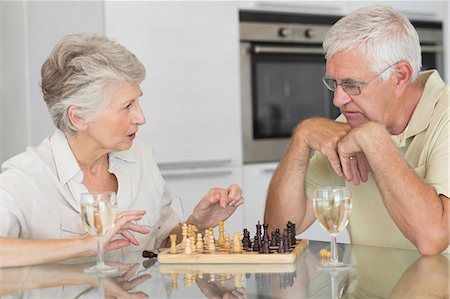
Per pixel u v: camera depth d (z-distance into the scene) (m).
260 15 4.05
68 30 3.63
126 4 3.64
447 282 1.34
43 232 1.88
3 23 3.84
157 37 3.73
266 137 4.11
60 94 1.81
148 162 2.13
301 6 4.17
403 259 1.60
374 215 2.10
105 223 1.51
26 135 3.68
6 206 1.78
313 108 4.25
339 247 1.77
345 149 1.83
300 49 4.16
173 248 1.63
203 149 3.88
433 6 4.51
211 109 3.89
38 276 1.48
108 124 1.83
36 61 3.66
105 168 2.02
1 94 3.87
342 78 1.89
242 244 1.68
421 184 1.76
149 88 3.72
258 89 4.07
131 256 1.72
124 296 1.28
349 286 1.32
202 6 3.85
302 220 2.12
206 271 1.48
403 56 1.89
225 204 1.90
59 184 1.91
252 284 1.34
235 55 3.96
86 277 1.46
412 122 1.99
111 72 1.79
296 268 1.49
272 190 2.11
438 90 2.00
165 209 2.19
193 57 3.83
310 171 2.20
